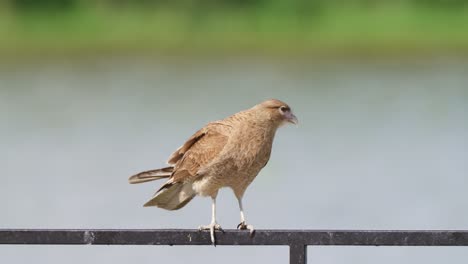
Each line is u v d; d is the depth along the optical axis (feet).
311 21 110.83
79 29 109.81
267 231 19.57
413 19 109.50
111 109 83.56
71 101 87.40
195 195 27.04
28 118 79.61
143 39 110.01
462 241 18.63
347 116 82.12
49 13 110.11
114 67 106.22
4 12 109.40
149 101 87.35
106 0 111.65
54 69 104.37
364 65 107.65
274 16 111.24
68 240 19.20
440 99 89.51
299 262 19.24
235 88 93.97
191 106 84.38
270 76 101.24
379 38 109.50
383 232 18.88
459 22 108.88
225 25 111.14
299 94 92.07
